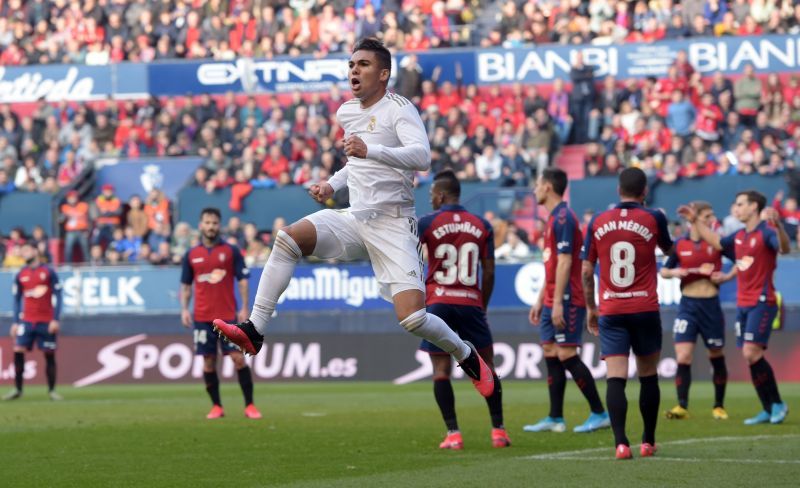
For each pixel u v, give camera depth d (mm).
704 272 28938
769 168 52531
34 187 59969
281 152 58031
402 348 48531
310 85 62938
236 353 29953
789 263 46812
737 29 60375
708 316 28922
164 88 63812
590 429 24906
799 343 45062
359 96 17047
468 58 61094
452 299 21875
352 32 63562
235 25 65062
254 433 25438
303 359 49281
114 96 63969
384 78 17062
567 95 58656
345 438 24125
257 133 59875
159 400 38750
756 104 56500
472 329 22016
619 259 19344
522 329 48312
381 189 16734
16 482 17859
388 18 63281
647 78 58375
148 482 17656
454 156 56312
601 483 16328
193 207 56781
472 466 18719
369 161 16734
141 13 66438
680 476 16969
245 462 20000
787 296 46750
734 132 56188
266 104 63375
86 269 51875
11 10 67312
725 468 17891
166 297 51500
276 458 20562
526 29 62031
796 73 58656
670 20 60656
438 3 63469
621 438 19203
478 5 64625
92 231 57938
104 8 66938
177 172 60469
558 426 25266
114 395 42312
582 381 24812
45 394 43844
